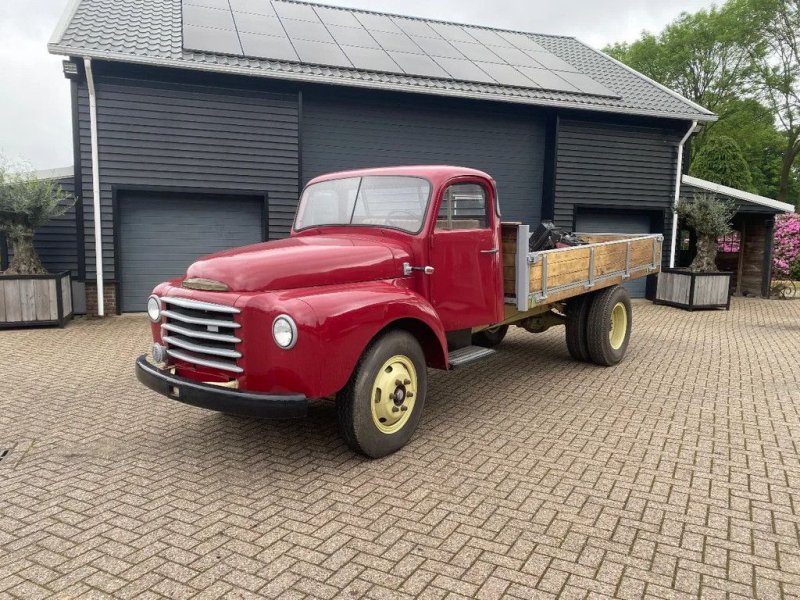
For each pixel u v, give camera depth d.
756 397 5.54
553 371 6.55
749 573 2.71
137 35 9.95
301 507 3.32
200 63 9.16
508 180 12.30
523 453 4.13
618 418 4.91
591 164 12.55
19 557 2.80
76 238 9.90
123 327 8.94
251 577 2.66
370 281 4.18
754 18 29.67
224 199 10.36
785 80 30.66
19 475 3.74
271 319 3.51
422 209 4.54
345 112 10.97
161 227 10.11
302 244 4.36
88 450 4.16
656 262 7.84
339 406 3.86
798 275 19.50
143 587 2.58
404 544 2.94
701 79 32.72
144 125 9.60
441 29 14.34
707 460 4.03
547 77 12.51
